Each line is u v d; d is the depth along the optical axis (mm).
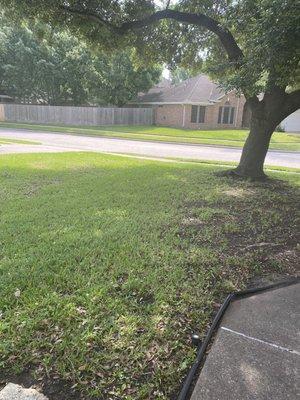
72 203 5879
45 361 2242
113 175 8625
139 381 2156
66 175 8453
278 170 11367
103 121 30906
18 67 31719
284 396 2051
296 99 8234
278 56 4535
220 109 29969
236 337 2584
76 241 4152
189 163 11938
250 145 9000
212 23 8273
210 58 10430
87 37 9234
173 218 5246
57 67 31453
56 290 3051
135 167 10094
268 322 2791
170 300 2984
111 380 2145
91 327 2578
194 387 2115
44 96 33781
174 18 8531
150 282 3246
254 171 9031
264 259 3973
